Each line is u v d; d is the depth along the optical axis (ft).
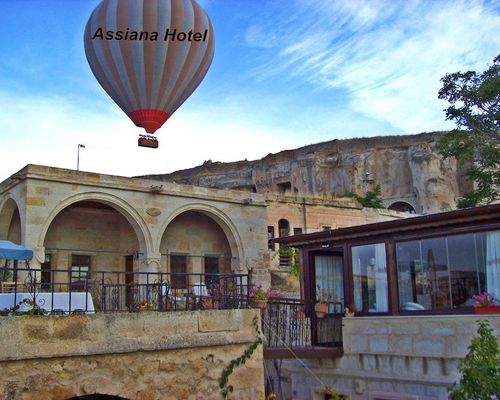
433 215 37.14
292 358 42.83
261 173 213.66
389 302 40.27
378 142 204.44
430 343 36.47
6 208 67.36
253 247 78.33
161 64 49.52
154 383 25.20
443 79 83.25
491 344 28.43
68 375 23.06
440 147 84.79
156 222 70.28
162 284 31.73
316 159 198.29
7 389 21.57
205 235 78.38
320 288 46.21
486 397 26.89
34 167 61.46
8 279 57.52
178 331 26.04
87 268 70.49
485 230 35.58
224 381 27.22
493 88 77.51
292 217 116.16
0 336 21.47
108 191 67.21
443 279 37.47
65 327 23.11
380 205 165.99
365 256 42.50
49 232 67.77
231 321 27.91
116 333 24.31
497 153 78.54
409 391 37.58
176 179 236.22
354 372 41.09
